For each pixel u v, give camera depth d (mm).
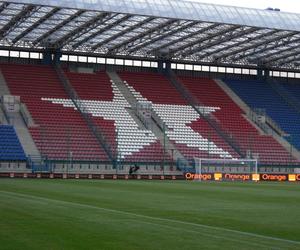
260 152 71500
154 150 67625
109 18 59094
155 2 58094
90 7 54938
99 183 48188
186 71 83625
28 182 47469
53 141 64875
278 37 67188
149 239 15219
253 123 76812
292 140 75188
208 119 75125
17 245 14195
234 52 75000
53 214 20891
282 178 67250
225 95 81000
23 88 71625
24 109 68625
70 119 68938
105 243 14555
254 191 39531
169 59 80562
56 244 14359
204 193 36031
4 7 55406
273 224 19422
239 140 72875
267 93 83750
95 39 69500
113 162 64562
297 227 18703
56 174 60281
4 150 61406
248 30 63969
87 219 19484
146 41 70188
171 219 20281
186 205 26328
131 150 66812
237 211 23828
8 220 18938
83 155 64250
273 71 87750
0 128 64438
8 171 59250
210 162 66375
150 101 75500
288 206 26719
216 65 83688
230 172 66875
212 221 19953
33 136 64812
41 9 56375
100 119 70125
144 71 81562
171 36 67562
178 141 70000
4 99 68375
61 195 31578
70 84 74562
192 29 64312
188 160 66812
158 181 55844
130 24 62094
